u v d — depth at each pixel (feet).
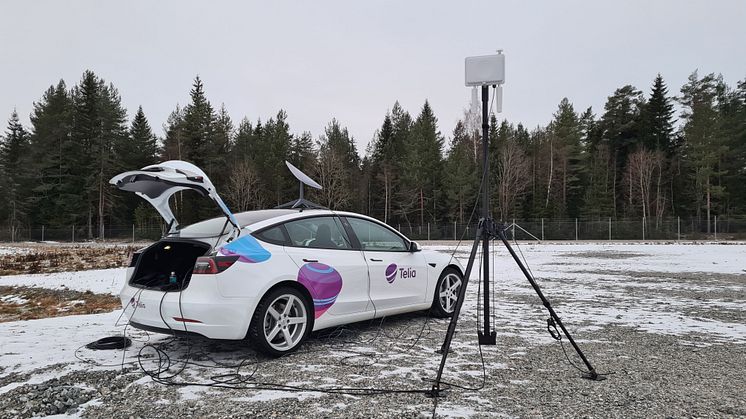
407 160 166.40
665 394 11.19
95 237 153.58
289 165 19.39
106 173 159.53
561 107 175.11
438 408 10.27
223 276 13.30
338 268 16.24
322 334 17.49
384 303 17.88
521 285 32.91
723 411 10.11
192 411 10.19
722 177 159.63
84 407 10.48
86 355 14.75
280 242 15.17
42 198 158.10
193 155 160.15
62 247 110.32
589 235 129.39
